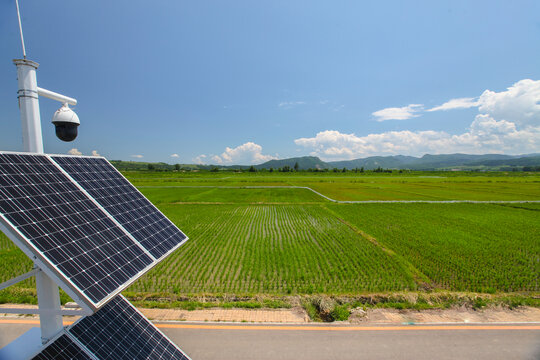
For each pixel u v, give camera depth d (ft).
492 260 54.13
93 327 17.16
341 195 169.89
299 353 24.67
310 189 208.64
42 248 12.14
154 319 29.76
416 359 24.21
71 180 17.92
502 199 148.46
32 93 14.93
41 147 16.48
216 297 37.11
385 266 50.37
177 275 46.19
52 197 15.30
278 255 55.93
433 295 36.35
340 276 46.26
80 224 15.55
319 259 54.03
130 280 15.25
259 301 35.32
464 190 199.21
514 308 33.14
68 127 16.87
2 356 15.05
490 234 73.82
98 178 21.30
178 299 36.55
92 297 12.33
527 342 26.55
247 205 127.95
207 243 64.39
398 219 94.07
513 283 44.60
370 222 88.94
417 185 244.83
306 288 41.39
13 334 26.13
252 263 51.52
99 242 15.64
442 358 24.35
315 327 28.55
